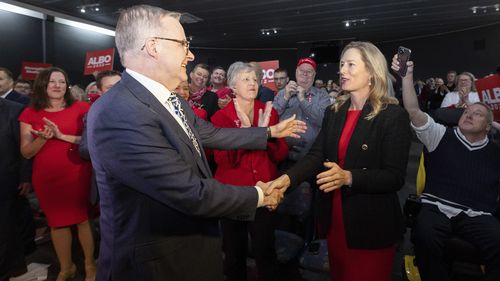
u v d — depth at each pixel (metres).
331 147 1.56
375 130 1.43
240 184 1.89
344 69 1.48
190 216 1.04
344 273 1.55
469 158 2.06
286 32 12.96
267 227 1.95
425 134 2.12
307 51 15.12
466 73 3.86
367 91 1.50
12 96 3.69
